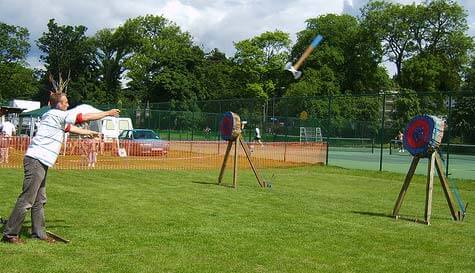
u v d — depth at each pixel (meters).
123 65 88.81
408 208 11.70
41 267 5.85
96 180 14.69
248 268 6.17
